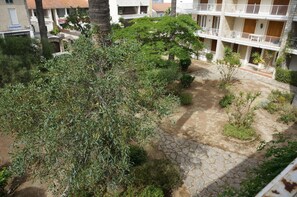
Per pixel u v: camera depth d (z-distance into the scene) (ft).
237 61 59.11
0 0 70.69
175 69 44.88
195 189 24.97
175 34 46.24
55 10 109.91
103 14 21.12
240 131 34.91
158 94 16.99
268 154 14.30
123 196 20.68
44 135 13.39
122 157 14.49
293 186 4.30
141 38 41.34
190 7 85.81
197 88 54.03
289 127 37.68
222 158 30.14
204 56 78.89
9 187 24.93
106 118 12.95
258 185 12.19
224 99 45.03
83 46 15.39
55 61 16.14
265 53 67.00
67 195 16.33
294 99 47.80
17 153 15.65
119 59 15.33
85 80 14.11
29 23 78.38
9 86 17.40
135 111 14.98
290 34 56.90
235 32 72.69
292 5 54.54
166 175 24.43
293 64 61.05
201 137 34.65
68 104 13.70
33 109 14.96
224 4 69.72
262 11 63.98
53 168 14.55
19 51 39.50
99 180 16.46
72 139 13.43
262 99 47.55
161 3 163.32
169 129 36.47
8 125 17.03
